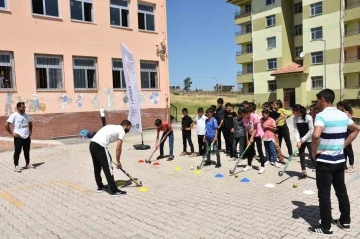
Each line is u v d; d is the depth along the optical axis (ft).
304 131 24.07
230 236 14.34
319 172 14.25
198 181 24.16
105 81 55.98
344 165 14.29
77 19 52.75
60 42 50.65
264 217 16.44
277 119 29.73
